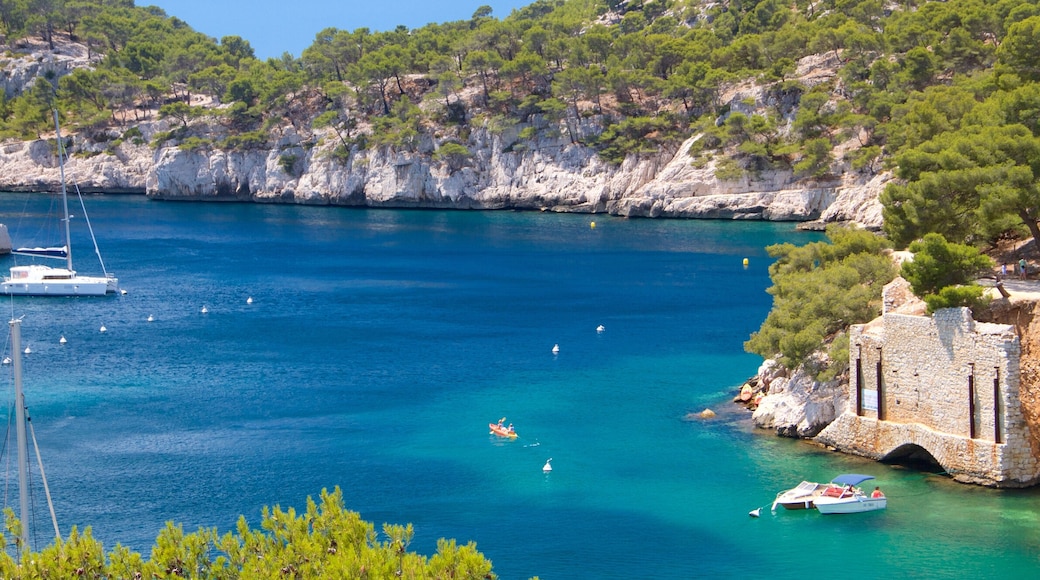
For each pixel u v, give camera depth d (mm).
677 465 80250
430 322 137875
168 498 75750
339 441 88188
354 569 37375
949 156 89062
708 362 112938
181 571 39469
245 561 39594
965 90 159500
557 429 90000
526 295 157875
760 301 149625
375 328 134375
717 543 66688
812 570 62688
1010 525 67062
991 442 71125
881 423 77750
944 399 73750
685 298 153000
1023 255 89250
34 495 76125
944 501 70438
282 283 172125
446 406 98000
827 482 75188
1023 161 88312
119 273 183125
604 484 77000
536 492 75875
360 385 106062
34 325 138250
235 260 199125
